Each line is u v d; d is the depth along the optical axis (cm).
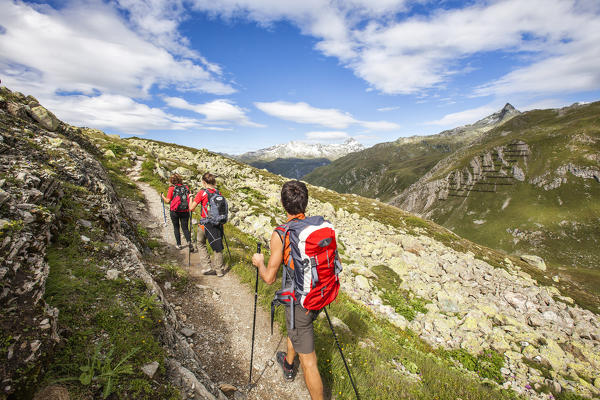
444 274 1939
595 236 15250
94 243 523
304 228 320
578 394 934
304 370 346
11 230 345
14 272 299
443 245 3109
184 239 1072
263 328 612
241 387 443
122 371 279
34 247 363
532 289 1947
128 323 362
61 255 438
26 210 424
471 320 1308
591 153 19288
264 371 488
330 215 3089
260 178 4316
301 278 321
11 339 241
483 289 1833
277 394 448
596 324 1658
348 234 2430
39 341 257
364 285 1480
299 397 452
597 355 1219
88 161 1150
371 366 576
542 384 970
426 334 1215
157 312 426
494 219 19138
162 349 355
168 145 5356
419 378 630
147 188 1745
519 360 1096
